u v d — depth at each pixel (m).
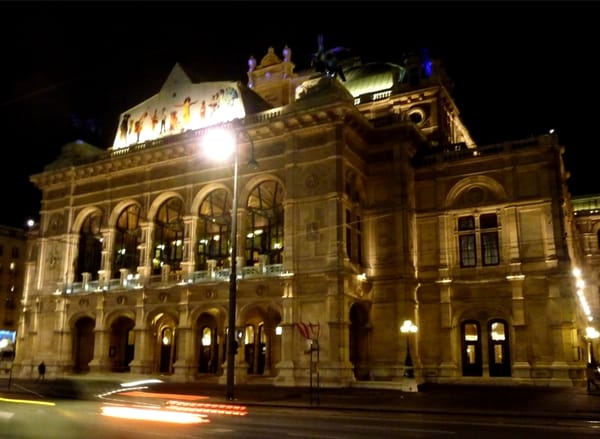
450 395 31.45
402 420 20.25
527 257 39.84
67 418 18.64
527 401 27.83
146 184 48.94
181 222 48.22
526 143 41.56
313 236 40.00
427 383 39.88
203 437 14.82
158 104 51.78
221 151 45.47
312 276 39.19
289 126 42.19
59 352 49.25
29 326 53.22
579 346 40.62
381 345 41.19
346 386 36.59
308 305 39.12
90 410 21.44
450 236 42.91
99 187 52.06
